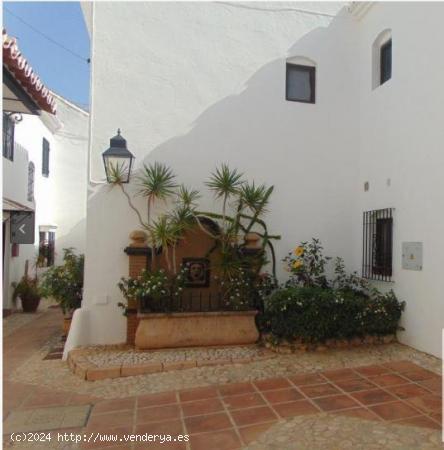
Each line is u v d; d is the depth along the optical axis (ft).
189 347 19.21
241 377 15.90
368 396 13.84
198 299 21.35
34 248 36.99
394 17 20.79
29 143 34.35
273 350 18.90
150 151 21.39
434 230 17.57
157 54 21.72
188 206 20.80
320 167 23.67
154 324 18.97
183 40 22.08
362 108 23.91
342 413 12.55
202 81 22.22
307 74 24.25
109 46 21.18
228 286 20.34
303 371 16.44
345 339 19.39
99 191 20.72
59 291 22.97
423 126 18.35
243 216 21.89
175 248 21.30
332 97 24.08
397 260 20.15
